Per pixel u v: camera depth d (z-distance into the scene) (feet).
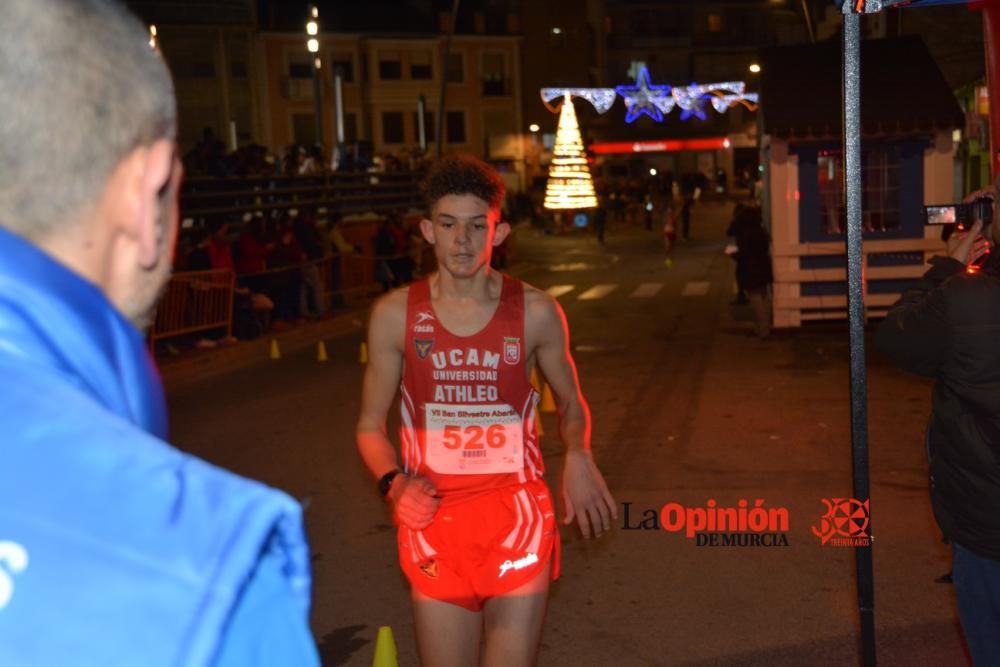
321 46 184.24
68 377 2.56
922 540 20.61
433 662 10.90
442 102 90.99
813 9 86.28
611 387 38.40
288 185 74.95
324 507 24.07
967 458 9.73
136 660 2.26
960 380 9.70
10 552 2.32
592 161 201.87
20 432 2.42
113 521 2.38
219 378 42.75
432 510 10.61
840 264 48.39
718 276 86.38
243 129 176.04
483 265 11.03
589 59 220.84
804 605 17.74
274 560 2.58
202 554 2.37
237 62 174.40
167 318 45.11
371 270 72.74
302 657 2.57
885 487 24.18
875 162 46.50
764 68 48.75
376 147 192.85
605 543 21.02
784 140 47.29
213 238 48.78
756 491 24.26
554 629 17.13
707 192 227.61
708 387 37.45
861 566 11.57
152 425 2.84
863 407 11.21
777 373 39.65
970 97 66.23
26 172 2.65
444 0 202.39
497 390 10.96
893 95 45.44
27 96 2.63
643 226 160.86
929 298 9.92
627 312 63.46
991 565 9.89
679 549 20.54
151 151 2.86
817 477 25.21
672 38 249.96
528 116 207.92
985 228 10.64
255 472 27.37
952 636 16.35
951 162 45.88
